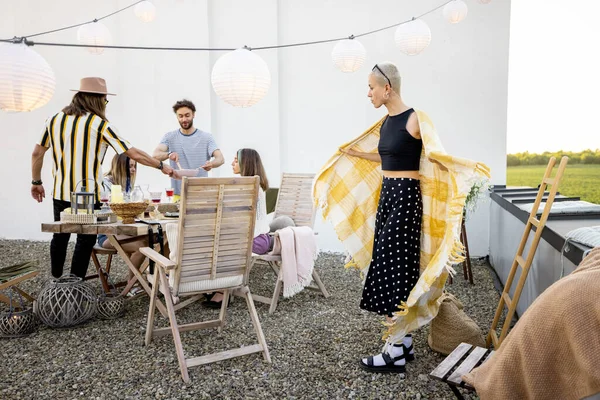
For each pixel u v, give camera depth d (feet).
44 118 24.30
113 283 15.26
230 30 22.41
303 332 12.26
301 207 17.13
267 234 14.51
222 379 9.73
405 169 9.71
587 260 6.43
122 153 14.71
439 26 20.43
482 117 20.40
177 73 22.93
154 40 22.98
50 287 12.47
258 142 22.45
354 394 9.09
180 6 22.59
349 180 11.39
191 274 10.26
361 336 11.93
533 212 10.58
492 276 17.80
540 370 5.51
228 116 22.68
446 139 20.77
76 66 23.84
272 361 10.55
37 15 23.84
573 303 5.35
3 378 9.81
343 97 21.75
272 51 21.97
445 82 20.57
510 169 31.73
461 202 8.90
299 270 13.98
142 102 23.40
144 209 12.51
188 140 18.56
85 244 14.05
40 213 24.86
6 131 24.59
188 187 9.62
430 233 9.95
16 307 13.96
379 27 21.07
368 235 11.28
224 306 11.65
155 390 9.27
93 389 9.33
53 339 11.80
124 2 23.15
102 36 16.75
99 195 14.19
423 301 9.95
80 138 13.91
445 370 7.07
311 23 21.79
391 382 9.51
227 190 10.08
